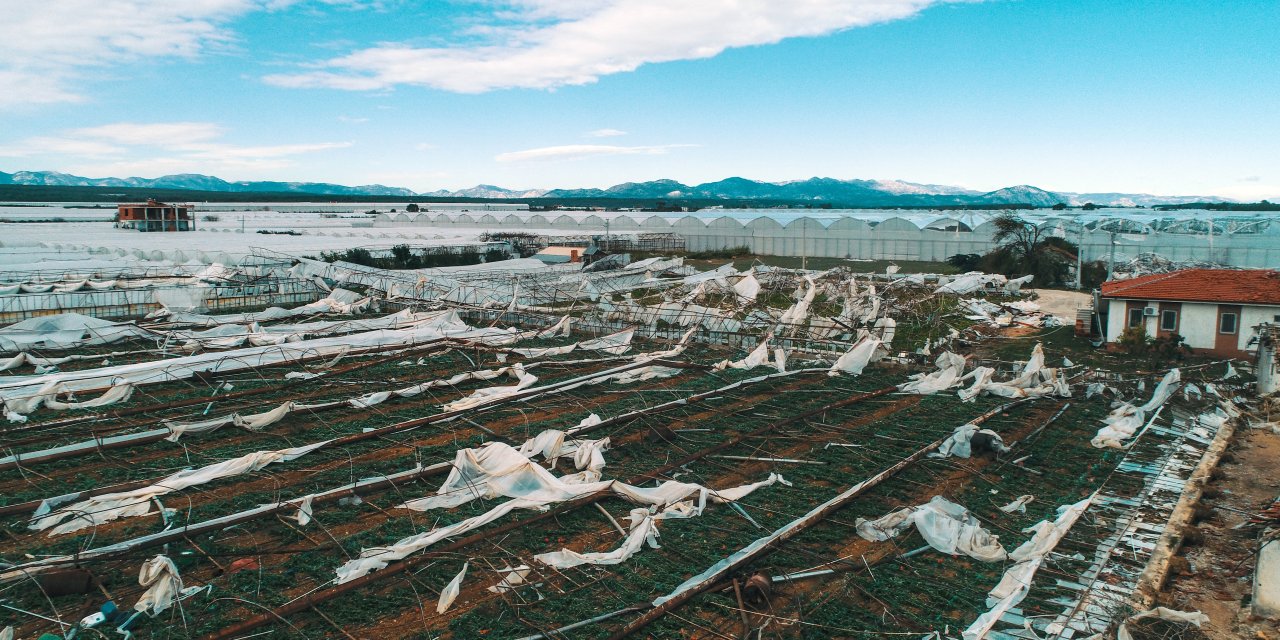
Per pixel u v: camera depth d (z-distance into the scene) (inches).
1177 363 1190.3
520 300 1697.8
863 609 477.4
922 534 573.3
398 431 807.1
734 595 485.4
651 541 555.2
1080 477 715.4
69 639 416.2
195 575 498.0
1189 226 2395.4
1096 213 3380.9
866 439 808.3
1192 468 733.9
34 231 2662.4
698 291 1670.8
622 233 3223.4
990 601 485.7
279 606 461.4
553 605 470.3
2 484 642.8
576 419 863.1
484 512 609.3
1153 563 537.3
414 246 2508.6
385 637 433.4
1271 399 945.5
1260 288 1216.8
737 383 1029.2
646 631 444.5
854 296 1615.4
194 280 1678.2
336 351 1170.0
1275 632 451.8
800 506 629.3
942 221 2815.0
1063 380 1026.1
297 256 2065.7
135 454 728.3
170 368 1008.9
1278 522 575.2
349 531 572.4
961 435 767.1
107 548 514.0
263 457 692.7
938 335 1407.5
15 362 1037.2
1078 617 462.0
